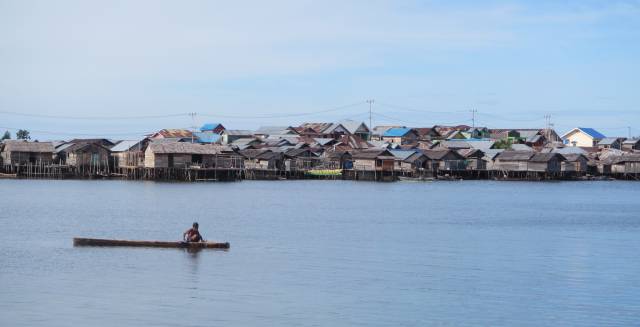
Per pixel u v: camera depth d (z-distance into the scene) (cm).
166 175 11969
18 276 3416
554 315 2872
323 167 14450
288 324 2709
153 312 2833
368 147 15725
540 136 18350
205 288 3244
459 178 14438
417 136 17838
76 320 2708
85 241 4291
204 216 6406
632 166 15362
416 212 7250
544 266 3919
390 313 2878
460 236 5225
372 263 3944
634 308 2986
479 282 3459
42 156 12581
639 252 4488
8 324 2645
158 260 3869
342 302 3036
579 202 9194
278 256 4106
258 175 13550
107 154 12988
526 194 10688
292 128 18100
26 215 6284
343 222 6103
